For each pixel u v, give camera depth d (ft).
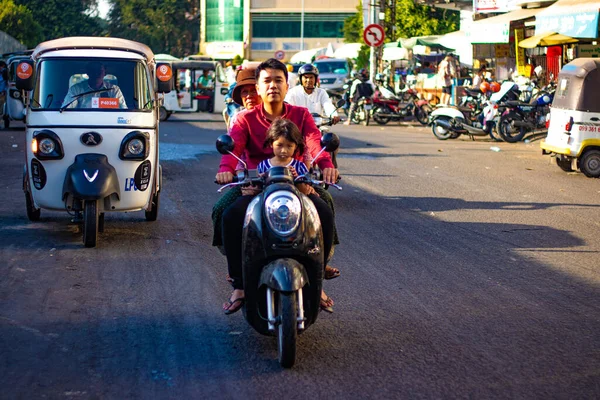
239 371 16.60
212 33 356.18
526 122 71.61
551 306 21.74
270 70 18.54
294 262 16.26
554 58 85.46
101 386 15.69
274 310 16.69
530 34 89.97
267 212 16.19
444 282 24.11
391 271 25.36
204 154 58.65
